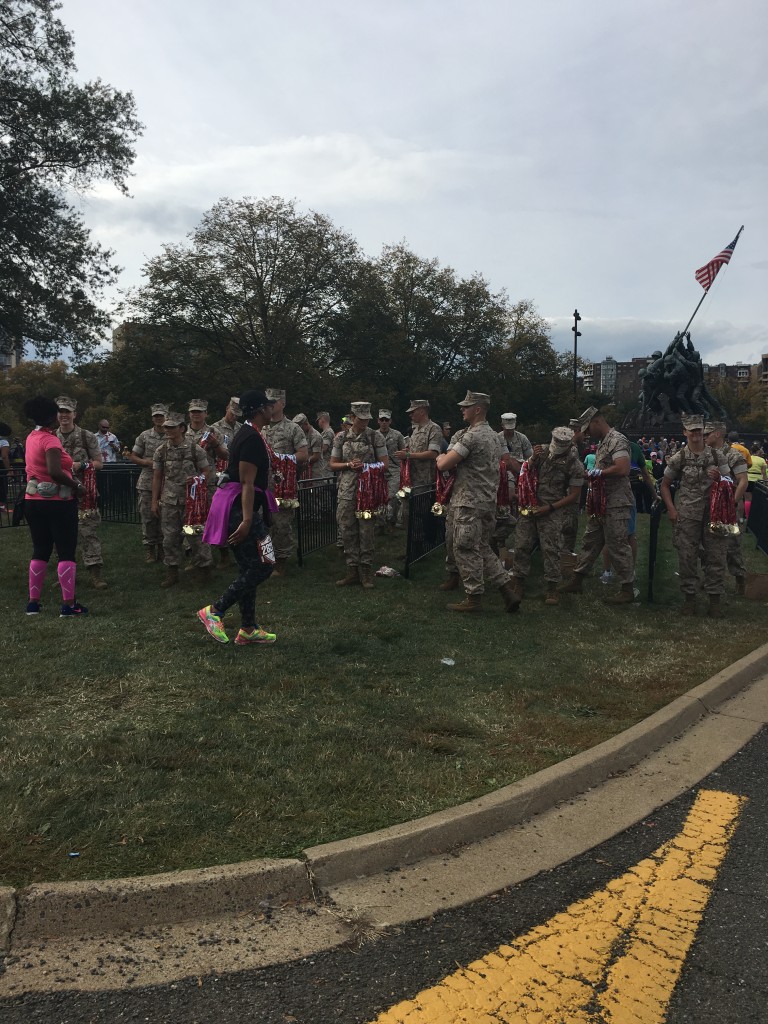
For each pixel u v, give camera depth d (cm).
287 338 3866
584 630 672
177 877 263
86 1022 212
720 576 735
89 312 3039
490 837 318
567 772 361
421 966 238
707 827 331
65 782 334
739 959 244
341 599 763
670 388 3431
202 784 341
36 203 2941
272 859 278
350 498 821
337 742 394
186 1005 220
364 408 811
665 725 432
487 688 499
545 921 262
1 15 2811
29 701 443
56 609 690
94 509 796
